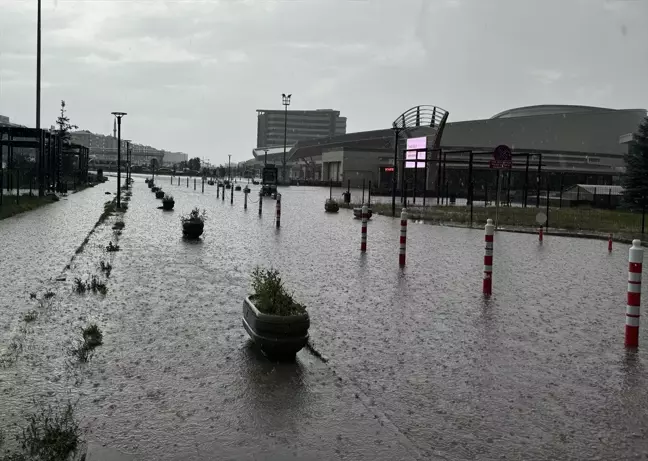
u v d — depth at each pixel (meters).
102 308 11.06
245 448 5.57
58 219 30.39
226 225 30.41
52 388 7.02
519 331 10.22
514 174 110.19
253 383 7.28
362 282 14.72
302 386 7.22
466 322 10.77
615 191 75.06
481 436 5.98
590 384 7.60
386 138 158.12
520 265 18.91
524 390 7.32
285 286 13.88
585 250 24.17
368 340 9.38
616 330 10.50
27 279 13.83
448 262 18.92
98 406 6.50
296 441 5.74
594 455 5.62
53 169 56.09
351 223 34.69
